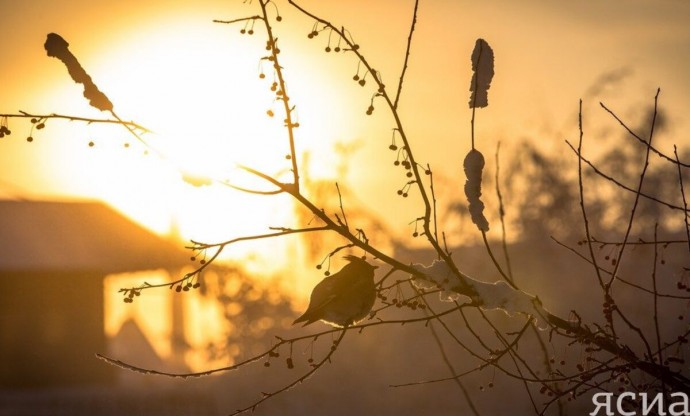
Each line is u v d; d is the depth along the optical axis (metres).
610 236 19.48
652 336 14.74
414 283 5.23
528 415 18.95
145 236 31.22
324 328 27.72
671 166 19.11
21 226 30.91
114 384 31.27
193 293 28.94
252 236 4.97
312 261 20.48
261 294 28.28
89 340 31.47
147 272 30.75
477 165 5.15
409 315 24.41
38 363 30.78
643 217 18.50
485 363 5.07
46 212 31.67
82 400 27.72
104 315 31.73
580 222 20.94
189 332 34.72
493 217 17.83
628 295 16.22
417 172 5.03
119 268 29.84
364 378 24.89
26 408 27.67
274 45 5.06
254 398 26.36
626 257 16.66
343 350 25.89
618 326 15.41
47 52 4.93
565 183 21.77
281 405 25.33
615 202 19.83
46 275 31.17
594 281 21.00
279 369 27.30
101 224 31.73
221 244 4.97
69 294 31.27
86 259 29.86
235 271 28.41
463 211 17.75
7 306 30.69
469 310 21.11
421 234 5.16
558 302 20.80
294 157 5.00
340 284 5.18
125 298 5.01
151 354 37.19
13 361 30.56
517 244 21.91
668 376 4.91
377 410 23.11
